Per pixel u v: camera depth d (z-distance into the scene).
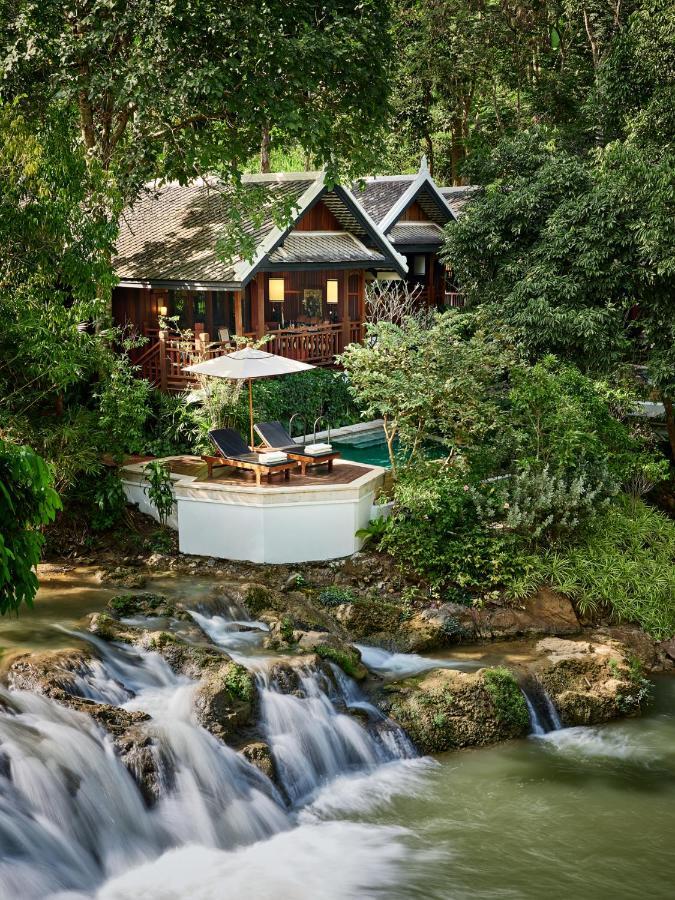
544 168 24.41
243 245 22.05
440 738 13.31
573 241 22.52
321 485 17.14
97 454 17.72
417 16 43.69
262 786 11.54
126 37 20.72
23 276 16.25
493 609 16.23
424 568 16.62
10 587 7.45
